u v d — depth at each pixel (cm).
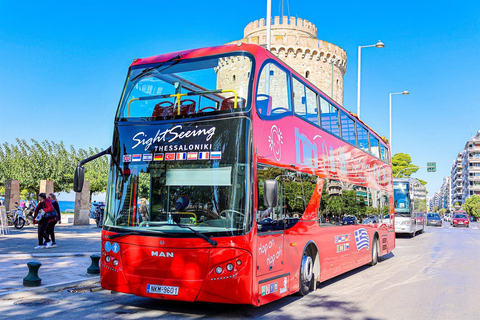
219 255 673
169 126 746
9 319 690
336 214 1119
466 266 1504
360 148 1398
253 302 681
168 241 694
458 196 19350
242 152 698
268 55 798
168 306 814
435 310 847
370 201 1483
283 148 827
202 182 707
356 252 1283
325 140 1077
